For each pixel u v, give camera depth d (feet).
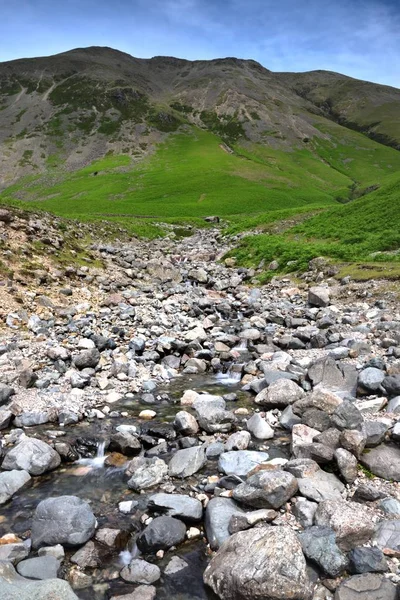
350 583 19.89
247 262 128.98
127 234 167.43
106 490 28.71
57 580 19.16
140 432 36.47
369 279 86.84
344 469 27.58
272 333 66.39
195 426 36.27
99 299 81.76
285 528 21.52
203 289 100.78
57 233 108.47
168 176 498.69
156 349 56.54
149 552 23.35
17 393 42.93
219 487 27.96
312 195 448.24
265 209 367.86
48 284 81.00
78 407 40.83
